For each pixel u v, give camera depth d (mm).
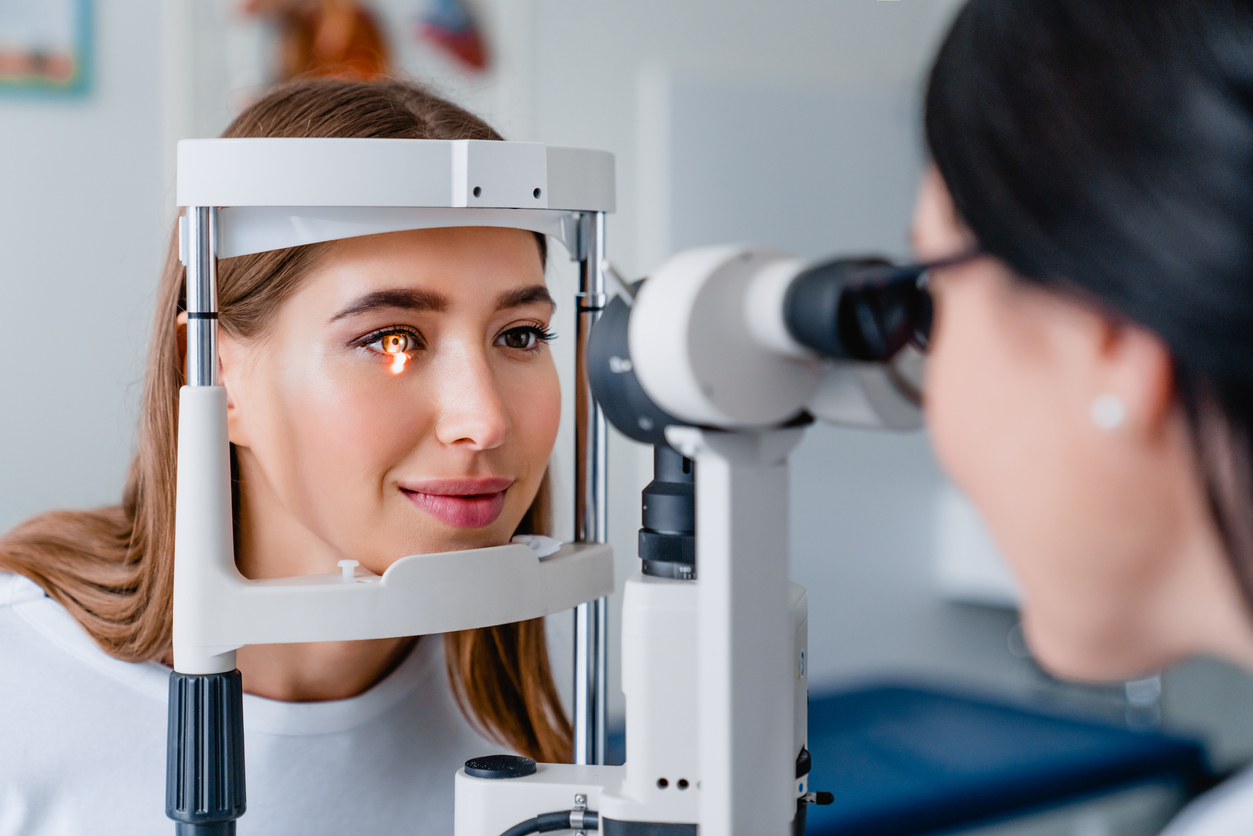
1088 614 1043
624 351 1159
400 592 1291
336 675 1547
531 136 3449
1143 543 1025
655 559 1227
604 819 1226
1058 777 3156
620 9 3656
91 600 1556
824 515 4250
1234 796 1030
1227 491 1002
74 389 2908
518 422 1403
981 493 1056
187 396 1269
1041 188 1007
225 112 2963
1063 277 1002
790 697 1153
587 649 1411
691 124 3811
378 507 1369
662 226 3779
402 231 1350
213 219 1275
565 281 2285
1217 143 973
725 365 1099
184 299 1518
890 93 4289
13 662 1527
